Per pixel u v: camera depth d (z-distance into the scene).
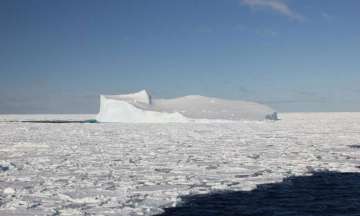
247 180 16.50
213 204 12.73
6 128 53.38
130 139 35.97
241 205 12.64
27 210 11.64
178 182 16.14
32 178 16.94
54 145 30.75
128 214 11.45
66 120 91.00
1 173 18.12
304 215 11.56
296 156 23.83
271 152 25.88
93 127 55.22
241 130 47.91
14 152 26.36
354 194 14.02
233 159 22.69
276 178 16.89
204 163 21.23
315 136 38.44
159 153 25.59
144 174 17.94
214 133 43.00
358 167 19.64
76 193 13.99
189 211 11.98
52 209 11.80
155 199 13.22
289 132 44.25
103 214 11.39
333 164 20.41
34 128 53.34
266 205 12.64
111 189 14.73
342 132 44.19
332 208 12.27
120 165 20.61
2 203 12.52
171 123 66.62
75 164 20.91
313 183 15.91
